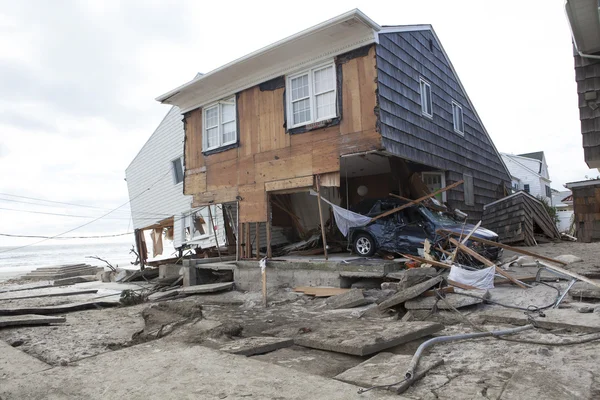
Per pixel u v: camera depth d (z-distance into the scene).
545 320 5.24
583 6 6.64
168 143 20.20
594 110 7.51
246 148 13.24
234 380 3.80
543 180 35.56
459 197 15.30
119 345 6.12
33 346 6.25
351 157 12.62
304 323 6.80
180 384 3.77
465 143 16.42
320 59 11.43
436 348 4.68
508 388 3.31
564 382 3.38
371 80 10.55
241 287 12.12
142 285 15.53
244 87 13.31
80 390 3.79
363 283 9.69
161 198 21.03
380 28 10.64
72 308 9.92
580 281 7.57
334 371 4.20
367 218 11.06
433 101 13.89
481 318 5.88
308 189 12.02
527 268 9.80
